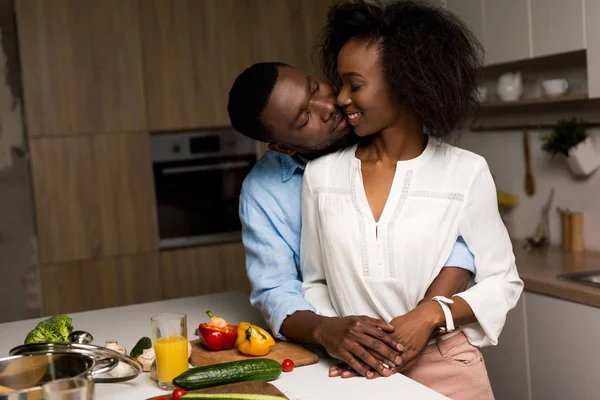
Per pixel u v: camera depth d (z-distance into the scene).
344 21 1.58
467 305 1.54
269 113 1.58
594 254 3.10
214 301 2.28
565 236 3.21
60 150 3.88
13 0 3.77
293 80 1.58
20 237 3.88
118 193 3.99
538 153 3.41
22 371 1.34
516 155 3.55
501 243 1.62
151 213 4.05
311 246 1.70
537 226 3.46
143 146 4.02
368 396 1.37
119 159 3.98
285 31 4.23
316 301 1.71
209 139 4.18
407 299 1.58
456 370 1.60
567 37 2.80
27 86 3.80
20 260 3.89
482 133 3.77
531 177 3.46
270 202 1.76
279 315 1.67
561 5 2.80
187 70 4.07
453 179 1.57
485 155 3.77
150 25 3.98
